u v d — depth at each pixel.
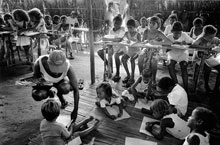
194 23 5.13
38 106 3.66
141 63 4.47
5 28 5.79
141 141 2.63
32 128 2.98
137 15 8.45
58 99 3.79
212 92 4.25
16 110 3.50
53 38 7.21
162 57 5.09
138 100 3.70
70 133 2.52
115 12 7.04
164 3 7.94
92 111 3.17
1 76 5.15
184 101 2.90
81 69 5.75
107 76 5.15
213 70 5.47
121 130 2.88
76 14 8.66
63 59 2.59
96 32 8.84
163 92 3.09
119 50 4.78
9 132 2.88
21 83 3.12
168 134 2.79
